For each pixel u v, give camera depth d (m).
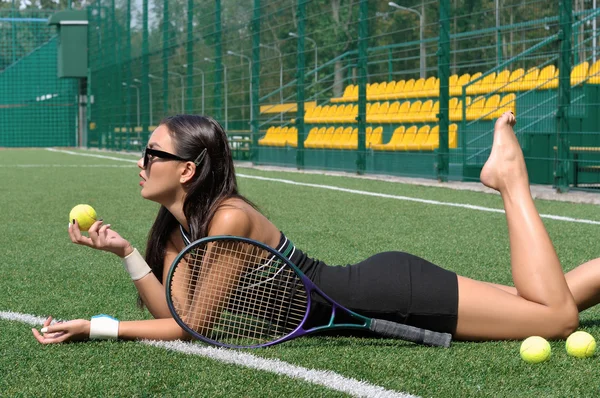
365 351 2.63
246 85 18.25
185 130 2.60
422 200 8.84
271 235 2.69
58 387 2.28
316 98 18.09
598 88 11.10
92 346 2.70
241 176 13.34
